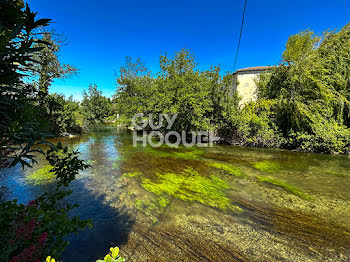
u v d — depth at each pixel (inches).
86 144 429.7
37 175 210.5
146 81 714.2
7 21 57.6
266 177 233.8
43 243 50.8
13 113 64.0
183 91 470.6
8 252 47.5
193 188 196.1
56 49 403.9
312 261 102.0
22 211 57.2
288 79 430.3
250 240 117.8
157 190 187.9
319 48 418.9
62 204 151.9
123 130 755.4
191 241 114.9
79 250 102.2
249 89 859.4
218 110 519.8
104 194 174.2
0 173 211.6
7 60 56.7
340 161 314.3
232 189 197.3
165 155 341.4
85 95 1245.7
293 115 404.8
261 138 442.0
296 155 362.0
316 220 141.8
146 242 112.3
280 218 143.6
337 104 386.9
